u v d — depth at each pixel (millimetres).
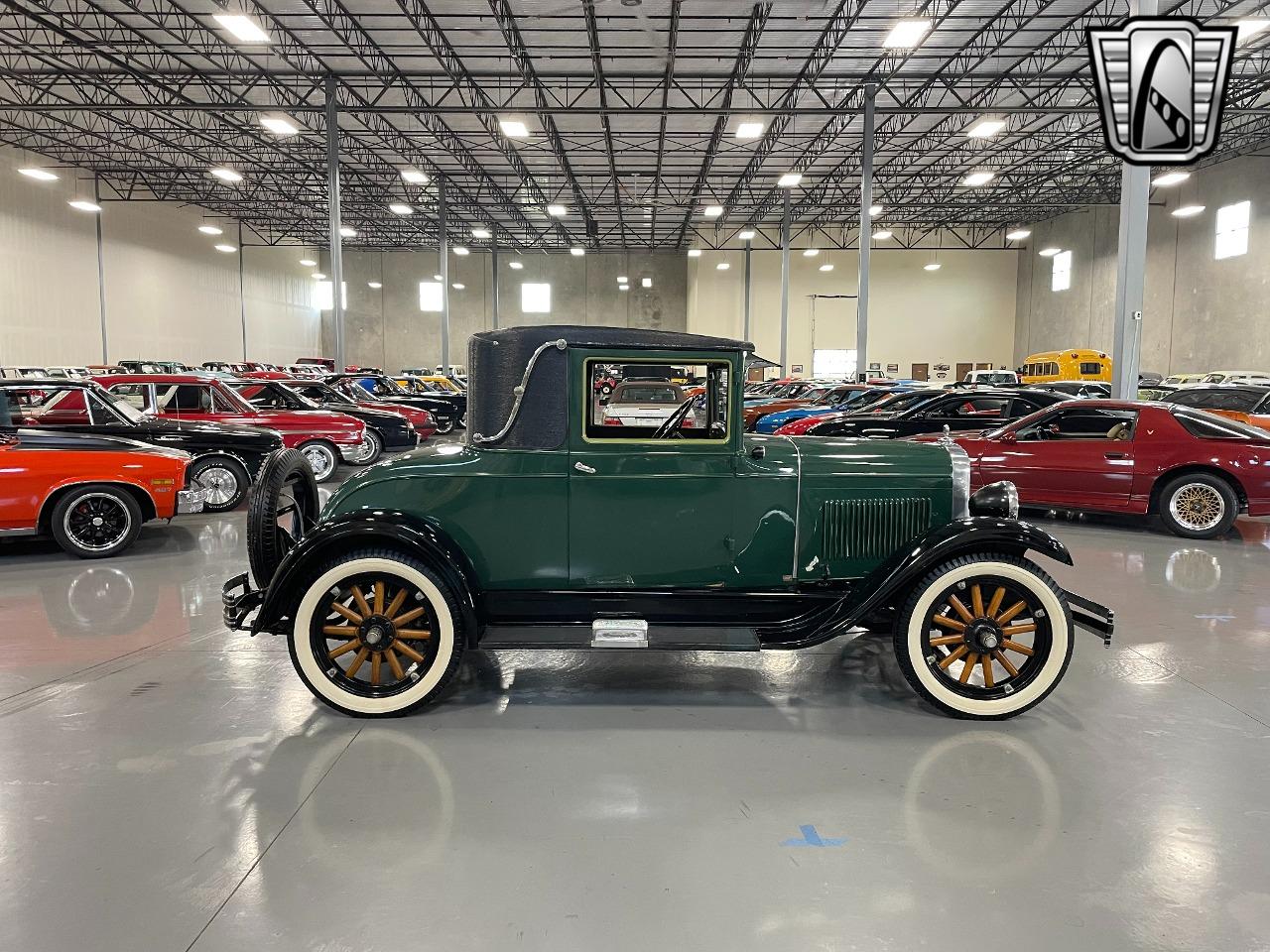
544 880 2223
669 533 3498
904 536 3621
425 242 38250
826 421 11367
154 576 5844
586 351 3371
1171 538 7379
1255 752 3066
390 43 15539
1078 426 7848
